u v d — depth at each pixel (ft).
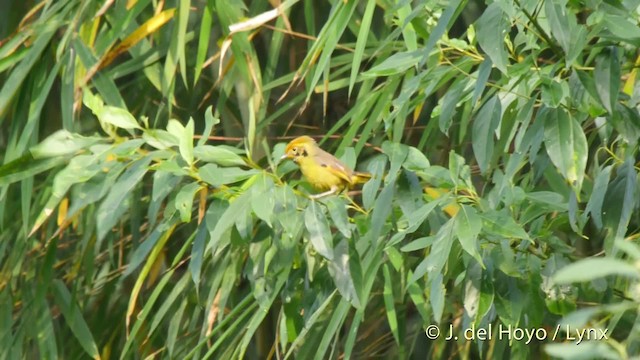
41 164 22.77
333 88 32.09
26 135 29.01
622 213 21.27
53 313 38.70
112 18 32.37
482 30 19.81
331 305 29.27
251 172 21.18
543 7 22.63
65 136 21.95
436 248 20.42
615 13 20.58
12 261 32.12
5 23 39.68
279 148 22.31
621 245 11.85
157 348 36.83
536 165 23.45
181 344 34.99
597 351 11.72
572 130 20.85
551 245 22.99
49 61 31.40
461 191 22.99
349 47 33.86
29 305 32.81
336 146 34.40
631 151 22.33
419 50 23.31
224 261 29.19
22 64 29.63
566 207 22.56
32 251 34.60
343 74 39.22
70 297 33.09
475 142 21.44
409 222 20.80
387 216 22.79
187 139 20.97
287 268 23.58
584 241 32.32
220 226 20.53
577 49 20.02
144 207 36.50
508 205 22.67
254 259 25.57
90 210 31.65
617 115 21.58
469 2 37.76
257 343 37.86
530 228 23.26
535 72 22.35
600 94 20.51
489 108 21.43
